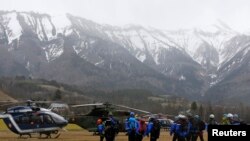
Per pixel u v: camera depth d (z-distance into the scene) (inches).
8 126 2123.5
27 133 2122.3
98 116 2719.0
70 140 2050.9
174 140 1341.0
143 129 1343.5
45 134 2250.2
